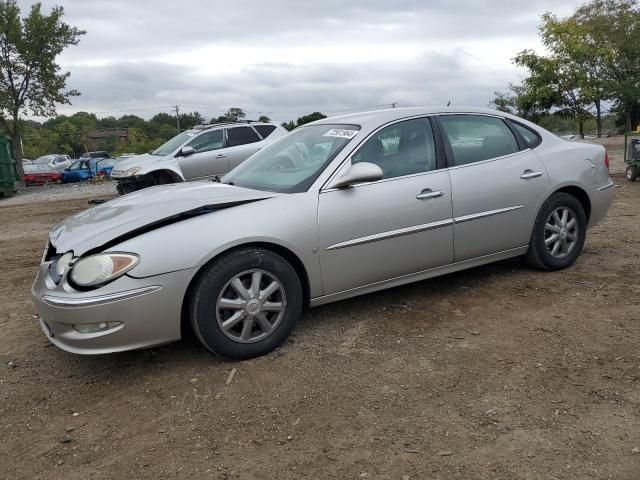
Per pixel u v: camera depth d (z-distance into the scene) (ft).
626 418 9.92
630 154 39.19
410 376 11.59
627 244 20.88
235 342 12.29
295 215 12.82
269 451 9.44
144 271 11.28
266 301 12.52
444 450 9.25
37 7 86.53
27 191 74.02
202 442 9.77
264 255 12.34
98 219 12.85
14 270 22.21
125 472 9.09
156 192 14.44
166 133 276.41
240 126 42.52
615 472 8.58
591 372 11.48
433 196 14.61
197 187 14.51
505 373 11.57
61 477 9.07
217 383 11.64
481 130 16.38
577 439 9.40
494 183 15.75
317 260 13.14
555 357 12.14
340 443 9.55
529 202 16.47
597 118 98.17
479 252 15.83
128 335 11.38
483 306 15.14
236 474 8.89
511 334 13.35
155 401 11.14
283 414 10.46
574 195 17.93
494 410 10.29
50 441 10.04
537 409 10.28
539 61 95.09
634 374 11.34
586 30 97.04
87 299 11.03
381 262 14.05
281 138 17.07
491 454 9.11
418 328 13.92
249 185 14.57
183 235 11.75
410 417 10.19
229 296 12.21
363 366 12.10
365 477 8.70
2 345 14.24
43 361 13.21
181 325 12.23
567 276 17.20
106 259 11.28
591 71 96.43
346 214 13.41
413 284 17.07
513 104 111.24
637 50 97.60
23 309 17.06
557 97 95.61
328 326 14.23
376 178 13.32
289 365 12.25
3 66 85.66
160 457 9.42
